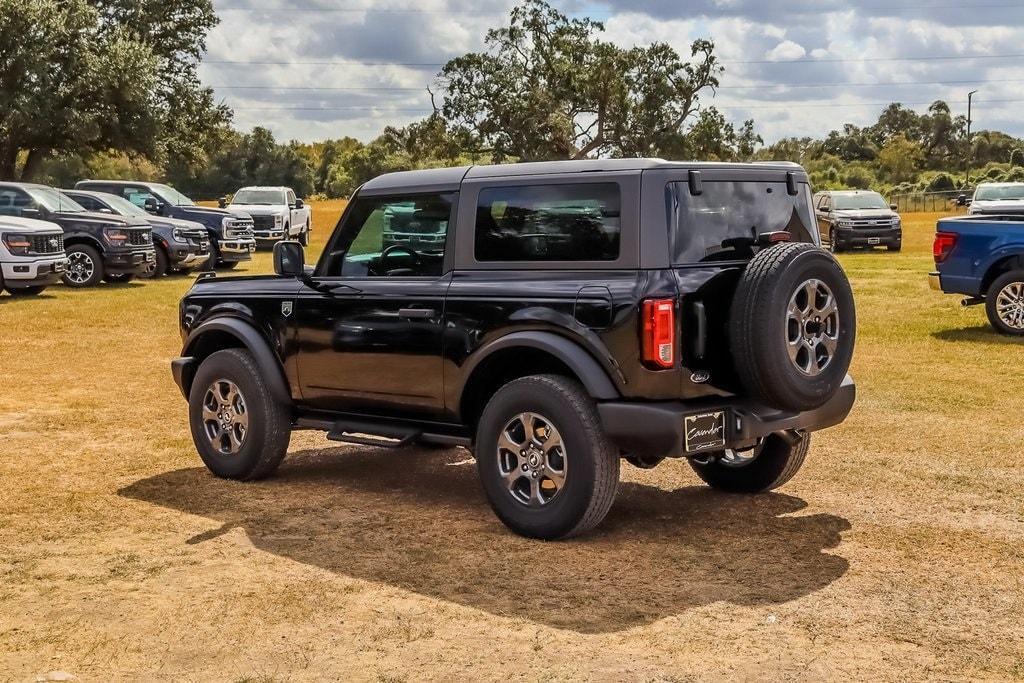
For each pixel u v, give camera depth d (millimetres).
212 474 7000
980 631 4344
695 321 5137
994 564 5176
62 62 39531
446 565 5180
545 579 4973
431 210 5984
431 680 3908
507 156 63969
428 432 6129
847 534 5672
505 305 5512
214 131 54281
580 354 5230
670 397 5141
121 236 21609
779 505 6258
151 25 49594
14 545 5531
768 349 5047
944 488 6602
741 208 5523
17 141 40531
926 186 119500
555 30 63031
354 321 6195
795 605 4633
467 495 6531
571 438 5297
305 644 4250
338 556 5332
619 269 5223
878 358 11633
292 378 6586
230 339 7133
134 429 8523
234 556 5348
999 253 12828
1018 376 10453
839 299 5316
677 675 3930
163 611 4609
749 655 4105
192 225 24906
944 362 11344
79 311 16797
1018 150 163625
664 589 4840
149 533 5742
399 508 6219
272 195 35188
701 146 64500
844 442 7852
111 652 4188
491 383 5926
